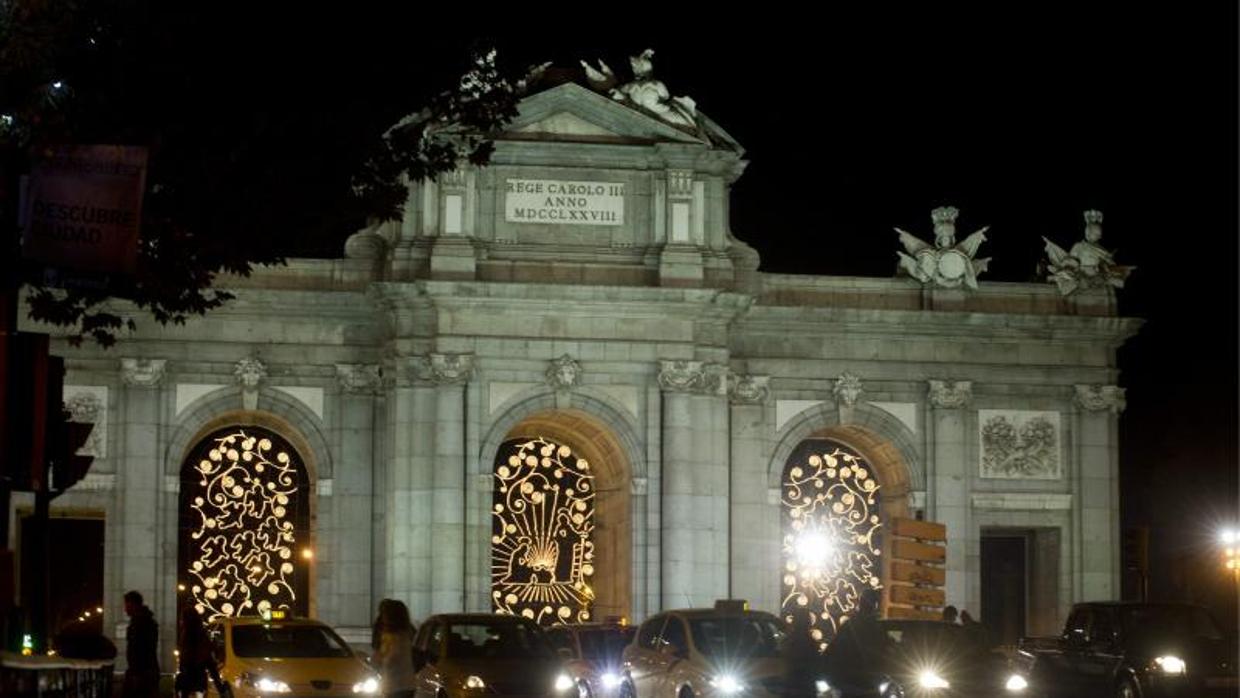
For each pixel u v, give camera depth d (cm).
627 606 6838
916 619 4831
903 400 7338
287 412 7025
